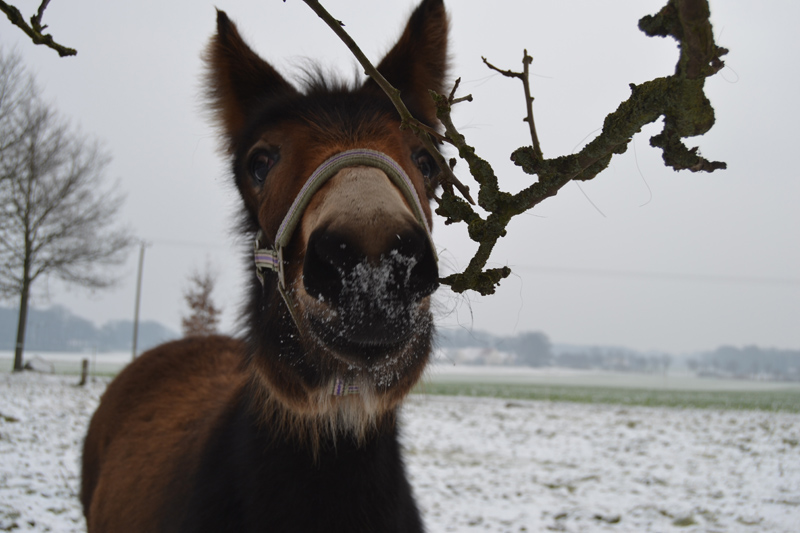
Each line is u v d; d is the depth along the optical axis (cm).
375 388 194
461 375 7012
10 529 457
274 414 214
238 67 259
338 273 161
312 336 180
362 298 155
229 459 224
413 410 1493
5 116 2052
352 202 166
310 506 207
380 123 209
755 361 15725
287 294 190
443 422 1289
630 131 106
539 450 1000
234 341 439
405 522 228
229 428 236
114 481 306
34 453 733
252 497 209
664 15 93
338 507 208
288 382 199
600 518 583
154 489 262
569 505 639
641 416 1534
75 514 509
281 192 201
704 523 574
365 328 156
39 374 2127
